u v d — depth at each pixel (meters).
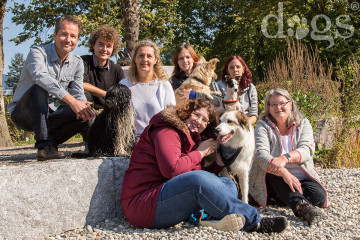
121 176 3.02
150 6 20.09
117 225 2.79
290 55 8.26
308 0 17.83
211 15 23.31
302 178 3.29
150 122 2.70
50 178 2.50
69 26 3.25
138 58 3.59
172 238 2.35
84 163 2.74
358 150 5.34
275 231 2.44
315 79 7.24
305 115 5.44
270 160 3.04
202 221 2.58
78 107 3.03
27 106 3.12
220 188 2.42
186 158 2.53
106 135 3.00
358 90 6.00
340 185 3.81
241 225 2.42
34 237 2.38
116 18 18.09
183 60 5.24
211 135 3.08
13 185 2.29
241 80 4.66
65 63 3.46
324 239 2.35
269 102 3.34
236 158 2.95
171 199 2.43
